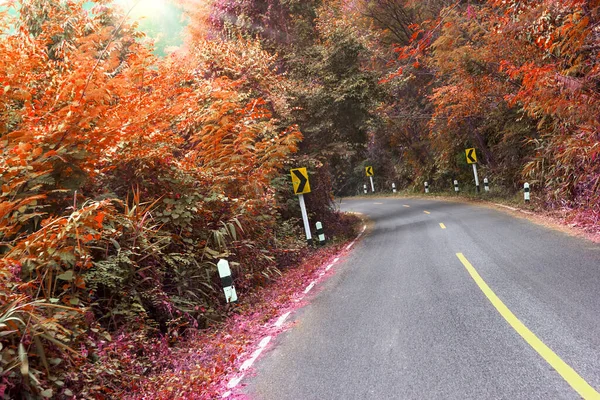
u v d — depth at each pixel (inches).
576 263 302.4
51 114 249.8
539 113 565.3
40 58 305.9
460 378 158.2
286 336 248.1
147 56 346.9
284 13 784.9
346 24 749.9
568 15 361.1
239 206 403.9
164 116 343.6
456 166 1189.1
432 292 281.3
